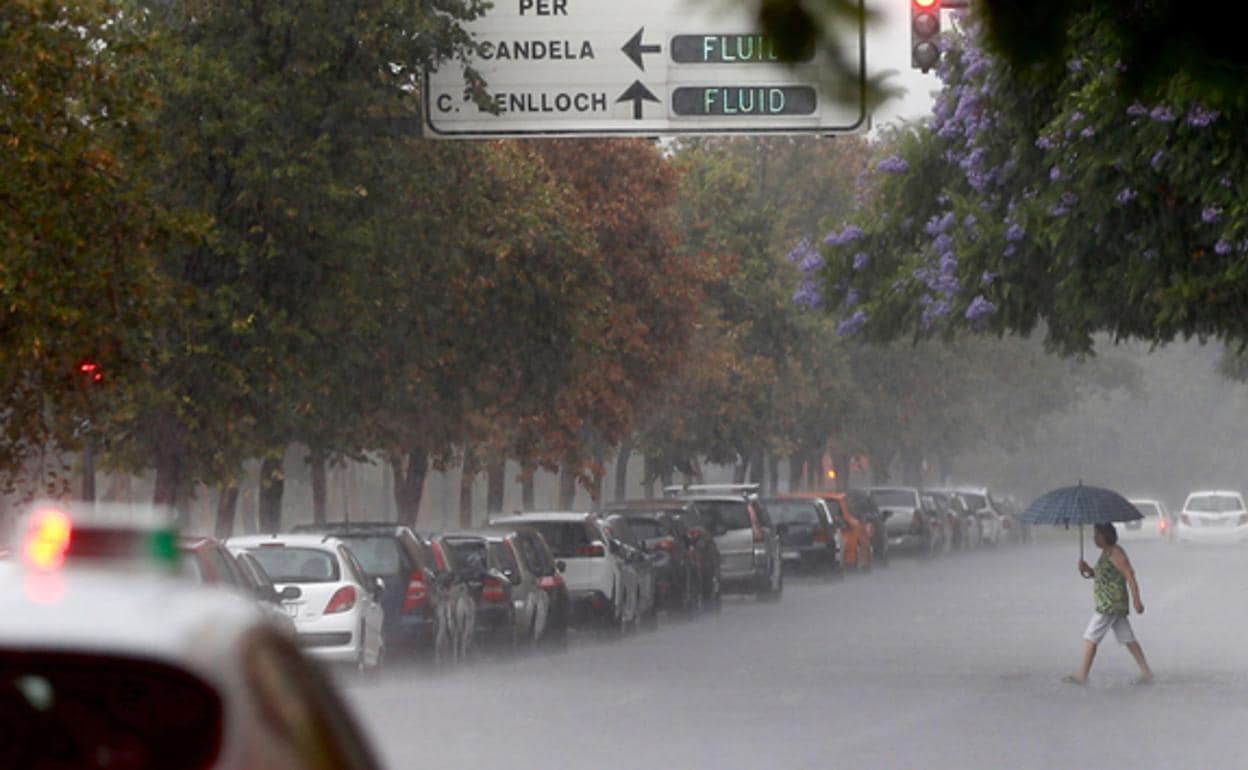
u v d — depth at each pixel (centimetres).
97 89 5019
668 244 10994
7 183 4753
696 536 9650
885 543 14850
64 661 543
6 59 4784
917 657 6812
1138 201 5431
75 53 4934
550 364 8556
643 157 10781
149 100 5153
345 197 6159
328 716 582
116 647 544
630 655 7062
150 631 554
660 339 11100
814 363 14788
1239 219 5012
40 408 5391
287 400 6794
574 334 8531
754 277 13888
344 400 7350
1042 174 5762
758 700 5275
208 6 6200
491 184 8131
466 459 10675
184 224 5159
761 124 5419
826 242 6588
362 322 6456
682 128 5441
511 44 5538
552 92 5534
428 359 7681
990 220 6009
